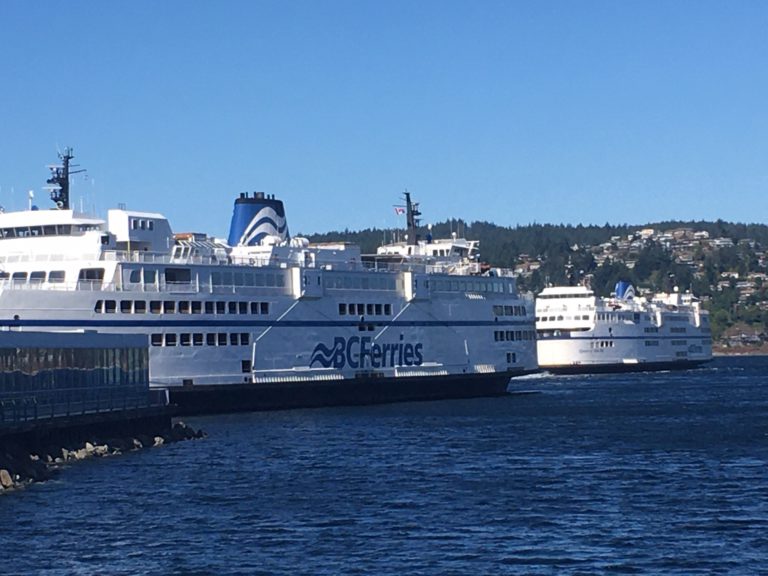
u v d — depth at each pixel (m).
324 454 81.38
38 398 74.19
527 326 153.00
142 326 110.25
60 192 122.81
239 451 82.88
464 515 57.53
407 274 135.88
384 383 132.88
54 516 57.66
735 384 185.38
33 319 103.00
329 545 51.31
